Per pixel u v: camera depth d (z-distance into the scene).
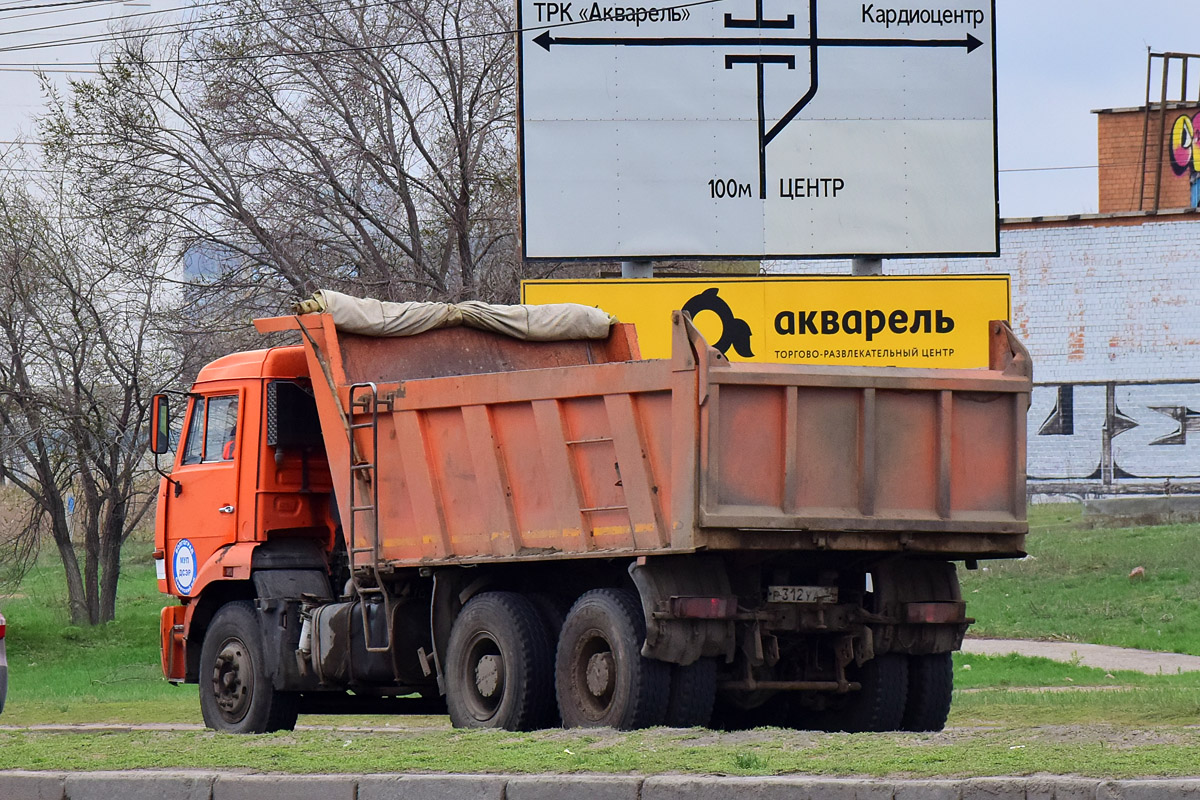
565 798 29.47
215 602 54.66
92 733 45.59
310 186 103.94
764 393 38.75
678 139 67.88
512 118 104.81
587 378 40.88
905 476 40.31
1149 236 142.75
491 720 43.12
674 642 39.16
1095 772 28.03
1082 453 144.38
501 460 43.41
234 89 104.69
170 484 55.47
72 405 117.88
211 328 105.06
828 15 68.25
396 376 49.47
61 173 117.94
